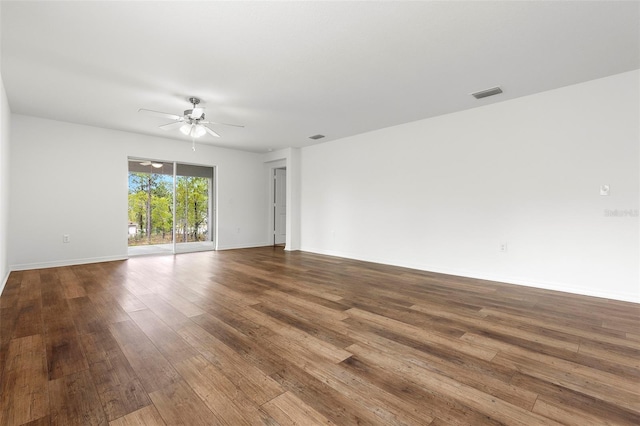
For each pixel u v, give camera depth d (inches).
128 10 86.2
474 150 171.5
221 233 281.7
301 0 82.4
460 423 56.2
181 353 82.4
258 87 141.1
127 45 105.0
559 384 68.9
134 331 96.4
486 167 167.0
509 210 159.3
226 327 100.3
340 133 229.6
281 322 105.0
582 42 104.1
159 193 255.6
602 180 133.1
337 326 101.8
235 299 130.6
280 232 326.3
